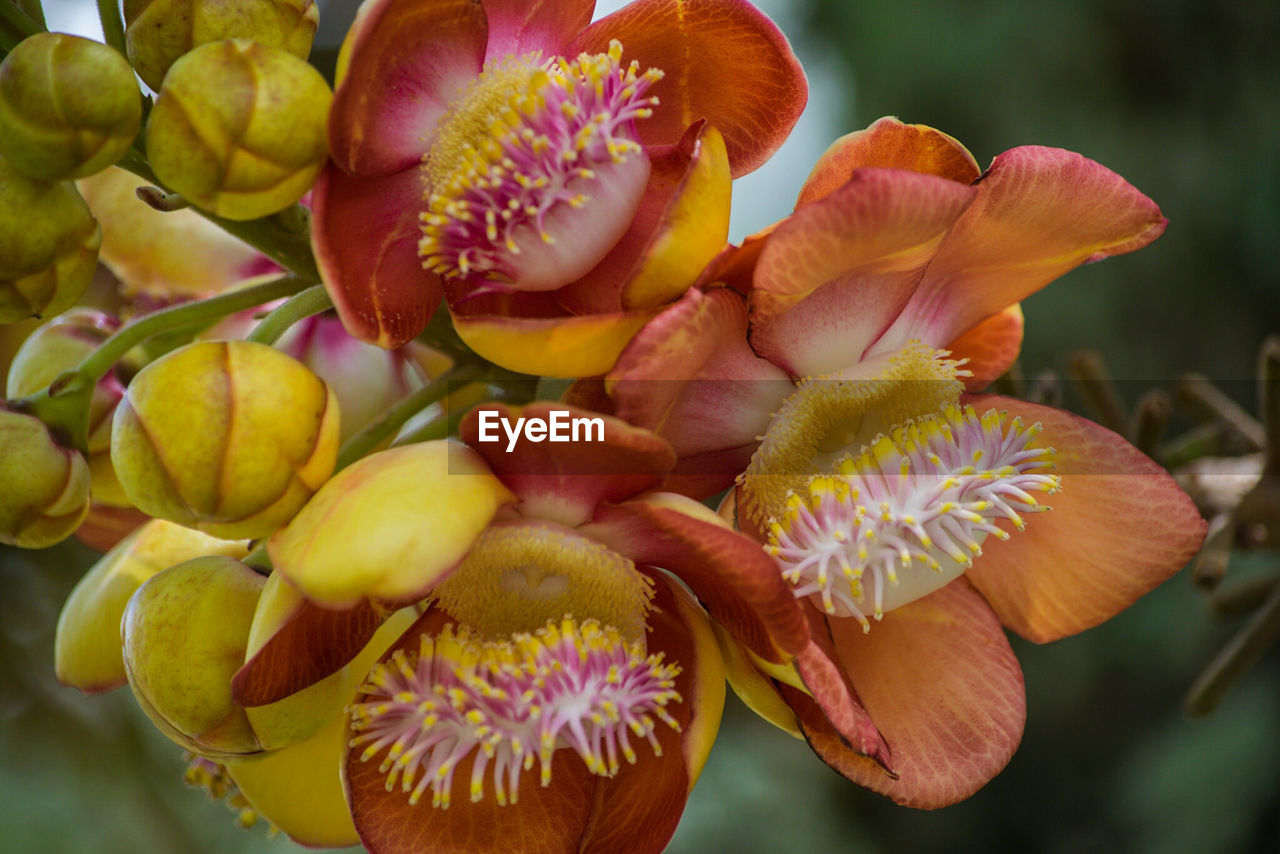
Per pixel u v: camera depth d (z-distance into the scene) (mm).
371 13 380
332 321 443
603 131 390
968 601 419
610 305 400
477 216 390
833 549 393
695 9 407
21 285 397
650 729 387
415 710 388
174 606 396
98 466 426
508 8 408
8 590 612
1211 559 488
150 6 396
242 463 383
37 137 386
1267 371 483
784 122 417
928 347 410
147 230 442
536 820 397
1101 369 503
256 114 381
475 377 415
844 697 385
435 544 374
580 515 393
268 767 408
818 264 386
